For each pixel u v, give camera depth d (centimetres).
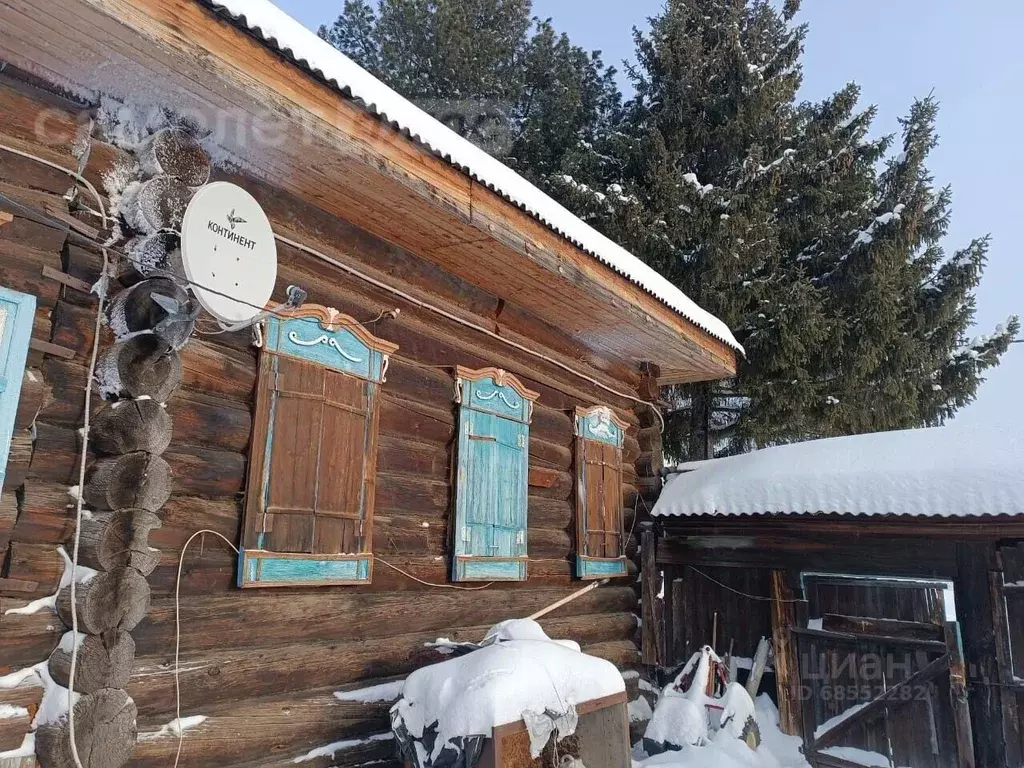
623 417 686
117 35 253
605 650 599
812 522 600
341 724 361
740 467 678
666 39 1302
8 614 250
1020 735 507
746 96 1241
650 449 712
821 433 1214
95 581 263
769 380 1146
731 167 1266
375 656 392
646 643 652
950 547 550
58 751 245
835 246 1189
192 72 274
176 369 301
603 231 1176
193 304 296
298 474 356
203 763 304
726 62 1262
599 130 1490
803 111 1391
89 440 278
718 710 577
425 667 344
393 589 415
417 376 445
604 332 606
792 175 1236
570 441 597
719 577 666
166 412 293
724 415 1241
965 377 1332
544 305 543
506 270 478
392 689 394
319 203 392
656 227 1158
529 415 538
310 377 370
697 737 547
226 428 332
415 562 429
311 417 367
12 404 252
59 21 247
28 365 264
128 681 277
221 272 291
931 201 1209
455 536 452
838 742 575
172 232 293
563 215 486
